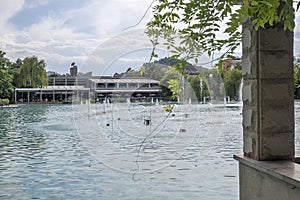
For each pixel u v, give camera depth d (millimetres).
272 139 2529
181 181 4668
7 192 4367
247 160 2566
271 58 2521
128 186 4496
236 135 9148
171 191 4250
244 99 2703
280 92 2533
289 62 2539
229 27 2010
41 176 5164
